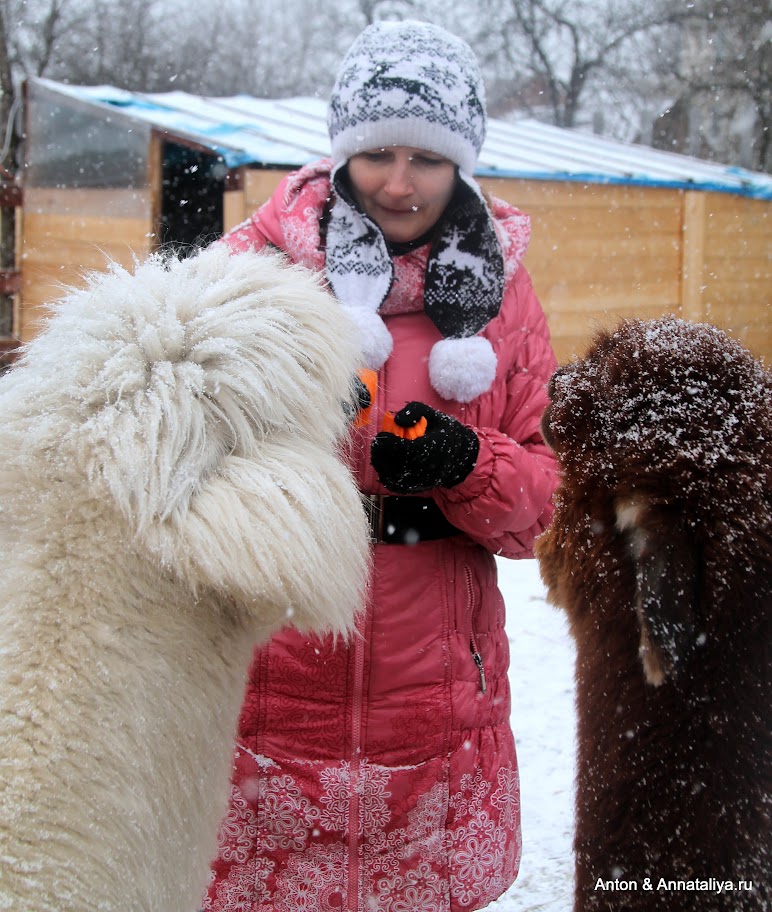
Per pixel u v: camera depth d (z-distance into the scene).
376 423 2.09
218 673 1.52
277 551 1.38
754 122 17.97
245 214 8.04
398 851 2.11
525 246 2.26
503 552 2.18
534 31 19.73
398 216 2.22
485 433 2.05
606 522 1.75
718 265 10.32
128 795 1.38
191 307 1.52
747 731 1.64
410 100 2.11
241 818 2.10
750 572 1.62
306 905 2.10
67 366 1.48
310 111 11.47
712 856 1.64
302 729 2.09
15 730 1.35
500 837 2.18
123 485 1.40
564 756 3.70
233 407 1.46
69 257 9.41
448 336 2.12
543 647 4.63
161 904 1.44
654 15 18.89
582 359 1.89
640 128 20.47
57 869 1.30
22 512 1.46
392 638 2.08
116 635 1.41
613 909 1.71
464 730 2.14
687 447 1.67
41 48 19.53
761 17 17.16
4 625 1.41
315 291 1.64
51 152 9.59
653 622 1.57
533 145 11.09
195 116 9.68
